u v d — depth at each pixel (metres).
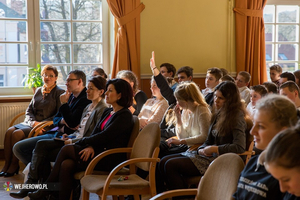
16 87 5.31
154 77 3.70
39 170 3.22
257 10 5.55
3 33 5.25
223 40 5.59
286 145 1.03
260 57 5.67
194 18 5.48
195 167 2.70
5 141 4.32
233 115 2.59
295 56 6.08
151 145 2.67
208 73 4.27
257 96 3.42
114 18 5.28
